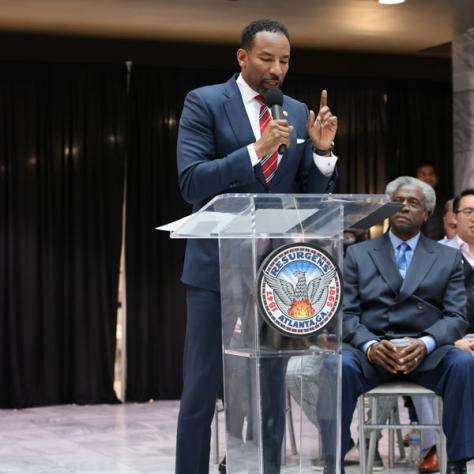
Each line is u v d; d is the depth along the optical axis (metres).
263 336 4.75
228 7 13.30
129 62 15.50
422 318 7.34
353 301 7.52
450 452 6.85
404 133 16.88
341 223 4.88
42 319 15.07
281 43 5.30
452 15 13.79
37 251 15.07
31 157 15.07
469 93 13.99
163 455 10.00
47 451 10.41
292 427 4.80
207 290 5.53
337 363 4.87
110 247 15.36
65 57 15.26
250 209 4.66
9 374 14.85
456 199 9.65
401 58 16.80
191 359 5.58
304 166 5.54
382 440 10.81
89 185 15.29
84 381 15.14
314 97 16.42
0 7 13.35
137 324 15.50
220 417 11.62
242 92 5.53
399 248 7.73
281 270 4.76
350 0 12.94
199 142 5.49
